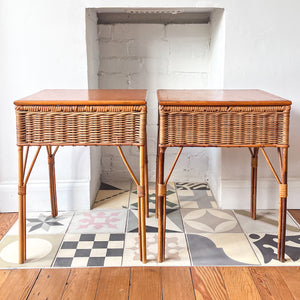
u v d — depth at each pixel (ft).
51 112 4.91
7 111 6.75
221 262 5.26
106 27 7.85
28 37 6.55
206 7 6.54
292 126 6.91
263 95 5.54
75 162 6.93
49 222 6.48
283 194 5.18
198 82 8.09
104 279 4.88
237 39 6.60
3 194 6.92
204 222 6.48
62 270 5.07
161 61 8.00
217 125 4.99
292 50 6.66
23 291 4.64
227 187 7.01
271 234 6.05
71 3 6.46
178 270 5.07
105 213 6.85
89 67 6.88
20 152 5.07
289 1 6.51
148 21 7.89
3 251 5.56
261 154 6.96
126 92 5.77
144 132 4.97
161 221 5.17
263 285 4.76
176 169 8.48
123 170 8.48
